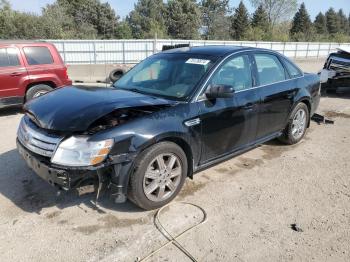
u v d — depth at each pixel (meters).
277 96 4.98
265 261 2.95
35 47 8.27
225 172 4.69
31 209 3.72
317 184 4.38
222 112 4.11
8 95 7.87
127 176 3.36
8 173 4.57
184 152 3.86
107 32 55.59
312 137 6.26
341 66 9.84
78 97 3.75
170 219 3.54
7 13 40.97
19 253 3.03
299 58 36.59
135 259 2.97
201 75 4.09
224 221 3.52
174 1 62.03
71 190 3.24
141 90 4.32
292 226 3.46
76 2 57.09
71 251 3.06
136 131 3.34
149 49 29.92
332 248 3.13
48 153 3.27
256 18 64.81
